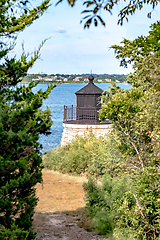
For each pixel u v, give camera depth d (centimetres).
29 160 705
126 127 1055
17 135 633
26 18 771
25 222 661
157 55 877
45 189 1709
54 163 2206
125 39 1142
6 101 705
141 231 831
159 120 913
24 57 744
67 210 1362
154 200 823
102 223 1089
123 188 1070
